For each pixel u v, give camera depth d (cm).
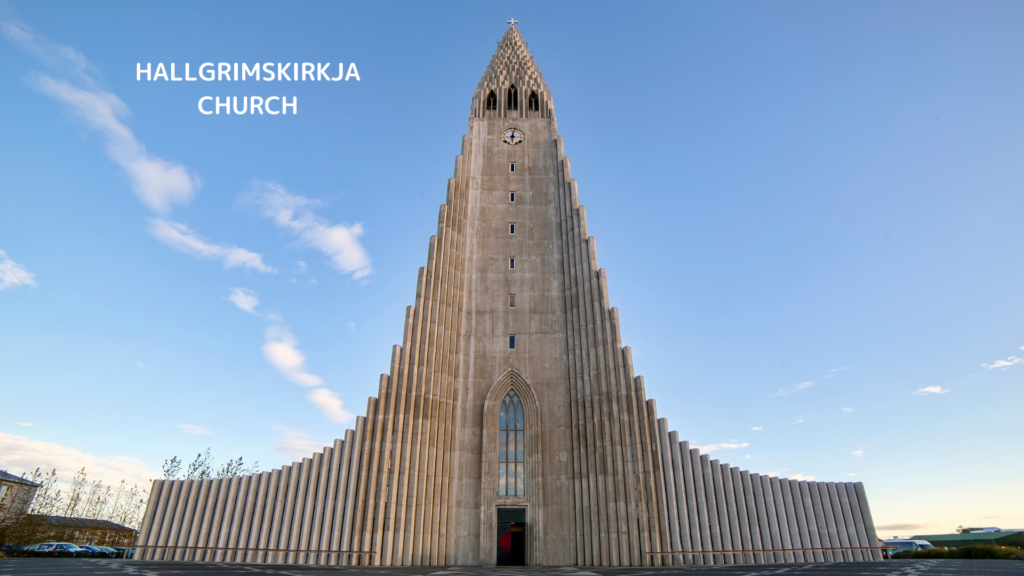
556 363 4200
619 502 3625
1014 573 2222
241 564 3219
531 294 4444
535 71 5784
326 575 2192
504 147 5125
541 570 3042
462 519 3744
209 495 3838
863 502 3850
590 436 3859
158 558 3700
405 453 3741
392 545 3512
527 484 3809
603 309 4175
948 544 6253
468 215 4762
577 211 4603
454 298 4366
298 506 3675
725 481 3797
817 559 3659
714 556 3569
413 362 4012
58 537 6384
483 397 4097
